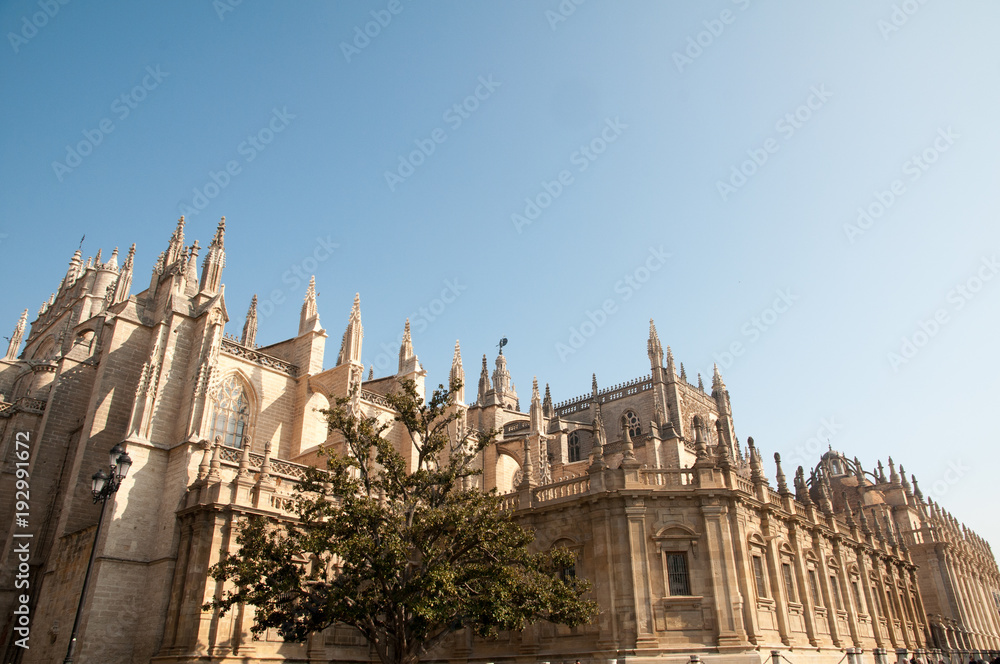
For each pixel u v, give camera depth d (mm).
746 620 33375
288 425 50500
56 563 39594
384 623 28609
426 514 28969
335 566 31125
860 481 93625
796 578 40062
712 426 90375
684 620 32812
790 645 35844
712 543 34219
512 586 27766
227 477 39719
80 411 47812
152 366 41250
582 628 34656
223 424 46344
